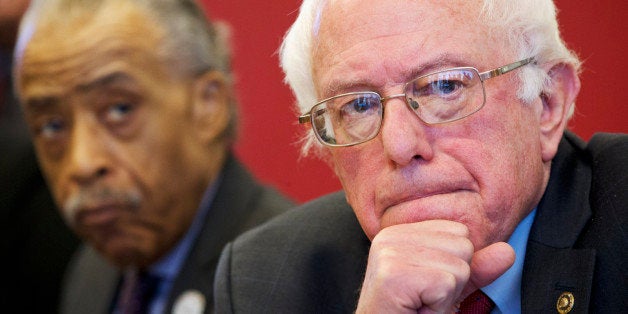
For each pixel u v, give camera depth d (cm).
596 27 346
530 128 233
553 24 239
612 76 344
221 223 354
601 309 224
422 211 222
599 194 241
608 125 344
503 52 228
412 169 223
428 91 223
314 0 243
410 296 211
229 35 387
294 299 272
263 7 441
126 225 352
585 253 229
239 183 365
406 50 223
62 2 352
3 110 456
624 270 225
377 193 228
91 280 397
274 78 440
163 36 352
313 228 287
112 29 346
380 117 228
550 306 229
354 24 229
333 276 274
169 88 353
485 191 223
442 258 212
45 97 347
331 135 241
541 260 238
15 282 429
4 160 438
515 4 231
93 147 346
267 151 443
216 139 363
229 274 285
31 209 433
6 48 485
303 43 249
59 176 357
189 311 341
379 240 219
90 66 344
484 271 217
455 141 223
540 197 245
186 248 362
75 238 432
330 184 435
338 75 232
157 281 364
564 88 244
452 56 223
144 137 348
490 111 224
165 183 352
